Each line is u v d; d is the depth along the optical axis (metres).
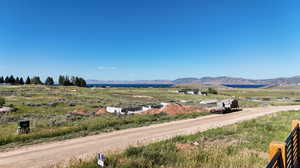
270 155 5.29
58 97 56.44
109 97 63.09
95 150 12.51
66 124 20.88
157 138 15.34
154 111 32.44
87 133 17.33
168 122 23.20
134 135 16.72
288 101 61.91
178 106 34.12
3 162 10.53
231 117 27.11
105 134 17.23
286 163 5.30
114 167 7.85
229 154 9.59
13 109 32.84
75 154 11.73
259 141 12.25
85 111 32.66
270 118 22.67
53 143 14.39
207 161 8.48
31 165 10.05
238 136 14.06
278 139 12.65
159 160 8.62
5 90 73.06
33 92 70.06
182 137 14.02
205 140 13.34
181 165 7.98
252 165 7.91
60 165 9.47
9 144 14.07
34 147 13.35
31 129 18.34
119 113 30.84
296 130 7.51
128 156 9.26
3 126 21.03
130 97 65.81
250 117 26.86
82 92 78.50
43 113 31.08
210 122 22.92
